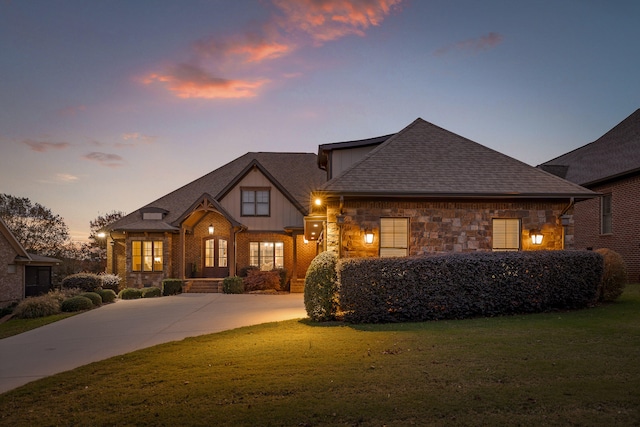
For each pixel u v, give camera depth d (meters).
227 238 24.50
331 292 10.65
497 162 14.57
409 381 5.46
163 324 11.66
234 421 4.42
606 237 18.41
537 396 4.80
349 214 13.09
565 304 10.96
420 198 13.21
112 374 6.47
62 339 10.12
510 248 13.37
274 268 24.25
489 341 7.44
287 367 6.30
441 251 13.09
